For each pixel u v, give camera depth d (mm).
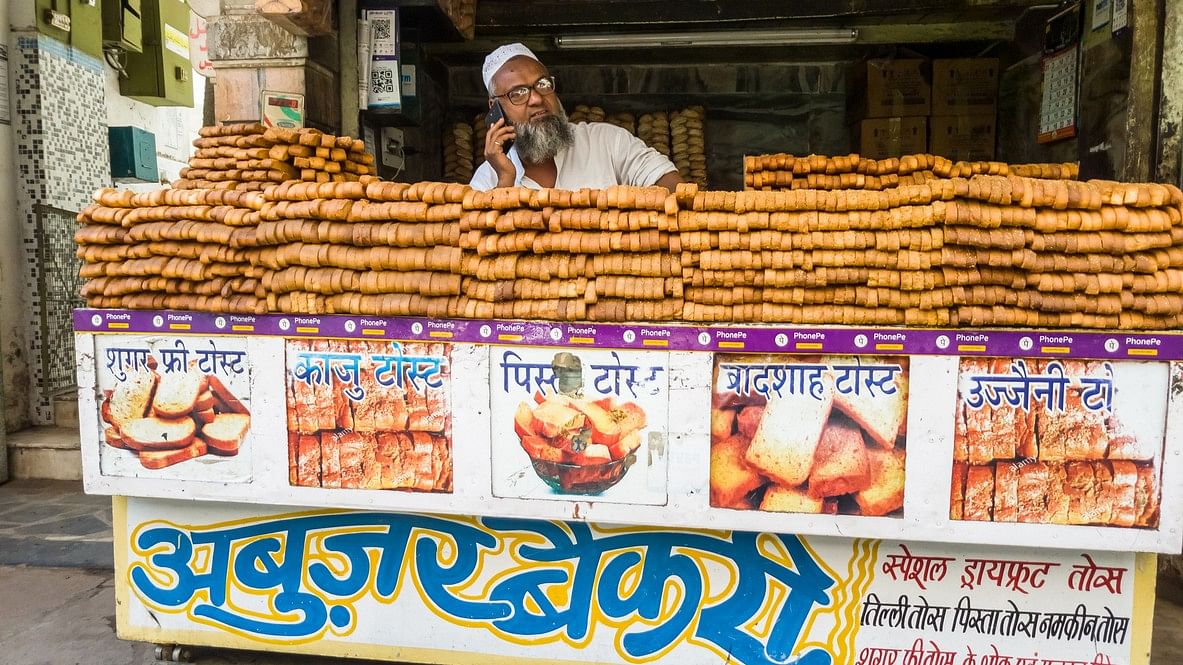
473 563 2082
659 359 1854
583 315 1874
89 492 2160
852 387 1803
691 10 4062
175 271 2043
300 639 2182
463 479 1972
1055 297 1735
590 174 2668
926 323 1784
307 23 2881
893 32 4289
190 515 2207
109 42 5125
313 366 2016
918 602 1919
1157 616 2592
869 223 1795
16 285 4512
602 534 2018
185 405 2092
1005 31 4227
